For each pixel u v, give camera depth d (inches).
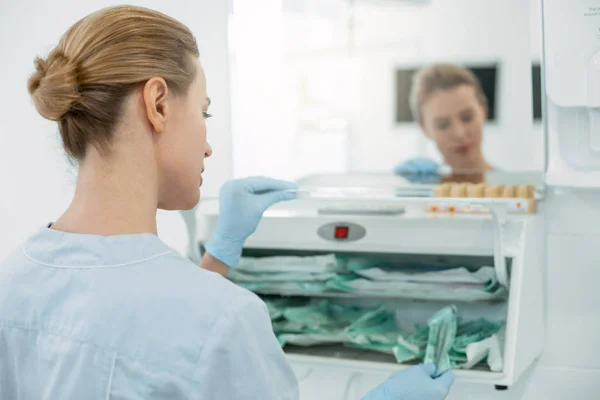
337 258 52.7
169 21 30.7
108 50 28.5
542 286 52.5
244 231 47.4
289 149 68.0
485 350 47.1
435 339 45.8
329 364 50.1
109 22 29.1
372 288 49.7
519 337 46.8
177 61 30.2
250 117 64.1
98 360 27.4
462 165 74.9
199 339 27.1
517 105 71.1
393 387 42.2
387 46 76.5
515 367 46.1
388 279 49.6
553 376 53.7
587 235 52.1
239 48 62.2
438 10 75.5
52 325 28.8
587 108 48.4
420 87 77.0
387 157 75.9
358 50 74.7
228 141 62.3
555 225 52.8
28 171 68.8
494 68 72.4
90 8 64.9
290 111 68.8
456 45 74.7
